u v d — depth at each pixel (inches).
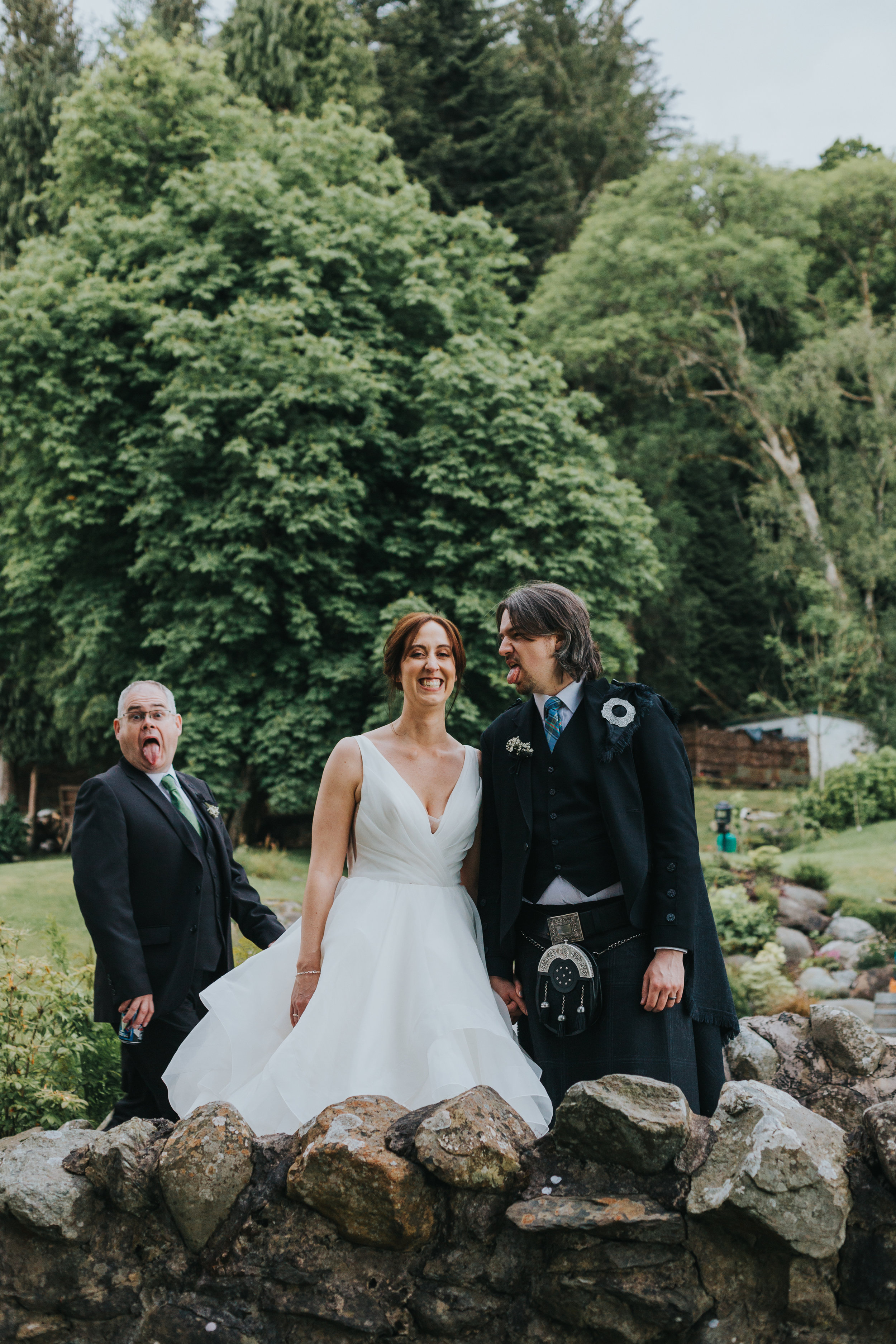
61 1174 81.3
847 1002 380.2
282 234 601.0
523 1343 74.3
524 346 844.0
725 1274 73.2
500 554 563.2
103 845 136.0
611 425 1021.2
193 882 140.6
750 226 965.2
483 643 566.3
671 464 987.9
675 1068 93.6
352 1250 76.7
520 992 103.8
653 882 97.0
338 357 546.0
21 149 904.9
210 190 598.9
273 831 674.2
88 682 631.2
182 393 542.0
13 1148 84.7
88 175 677.3
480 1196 77.0
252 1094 98.3
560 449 612.7
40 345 586.9
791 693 868.0
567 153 1151.6
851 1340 71.4
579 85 1184.8
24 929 186.1
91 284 586.9
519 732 104.9
